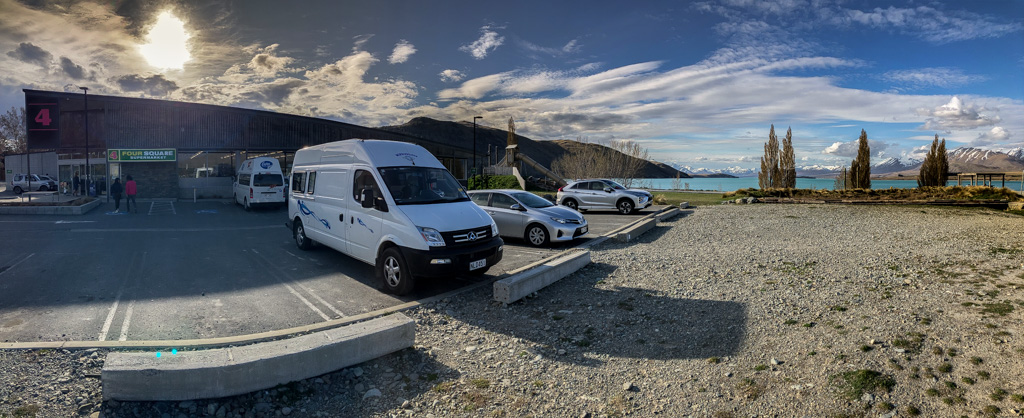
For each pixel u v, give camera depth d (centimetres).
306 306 627
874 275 718
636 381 407
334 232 846
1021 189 2628
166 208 2134
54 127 2666
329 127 3716
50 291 668
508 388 400
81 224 1454
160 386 354
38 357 423
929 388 357
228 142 3009
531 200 1192
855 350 432
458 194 793
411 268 654
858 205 2103
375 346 445
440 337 518
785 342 466
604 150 5388
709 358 443
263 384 378
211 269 834
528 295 667
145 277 765
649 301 632
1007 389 346
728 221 1565
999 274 687
